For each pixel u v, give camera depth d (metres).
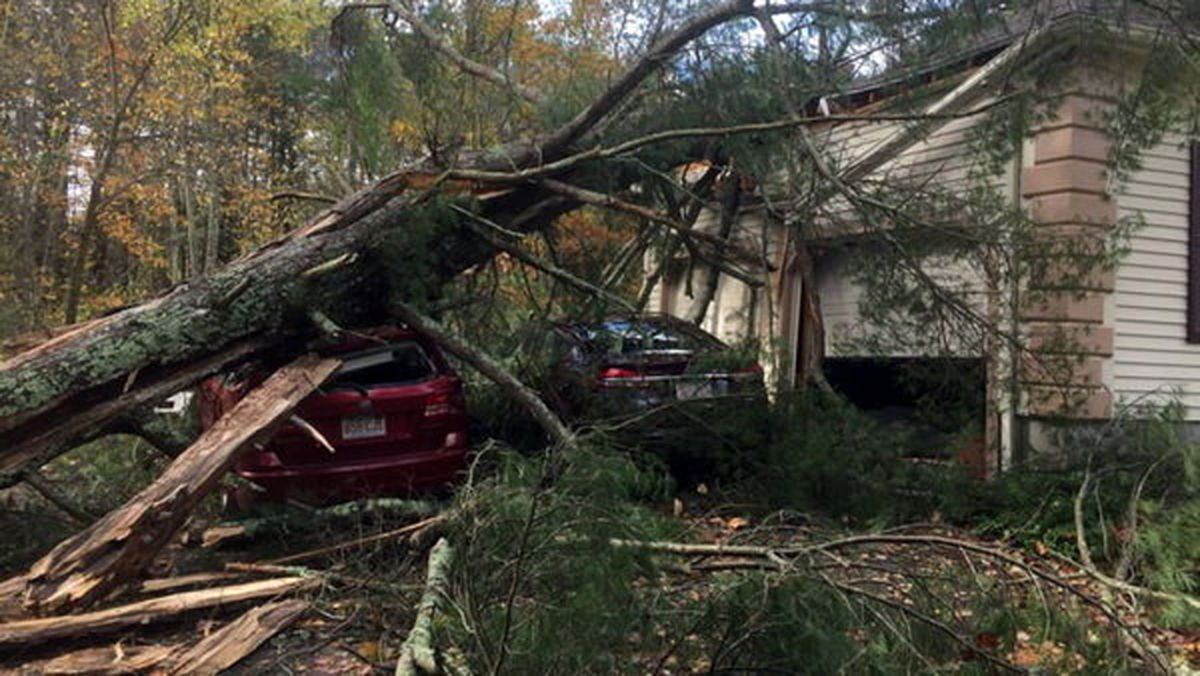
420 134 8.52
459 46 8.45
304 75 8.93
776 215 8.22
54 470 6.87
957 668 3.22
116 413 5.39
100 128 17.27
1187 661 3.61
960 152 7.91
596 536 3.12
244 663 3.91
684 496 7.11
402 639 3.99
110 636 4.14
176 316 5.61
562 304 8.06
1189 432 8.05
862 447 6.64
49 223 19.44
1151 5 6.18
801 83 7.00
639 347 7.78
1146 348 7.92
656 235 8.72
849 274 8.22
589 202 7.45
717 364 7.54
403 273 6.70
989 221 6.96
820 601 3.05
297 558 5.13
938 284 7.71
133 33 17.03
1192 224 8.15
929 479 6.44
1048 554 5.30
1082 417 7.17
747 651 3.08
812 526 5.16
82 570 4.27
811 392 7.26
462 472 5.35
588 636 2.99
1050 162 7.48
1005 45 7.38
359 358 6.53
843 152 8.52
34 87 16.89
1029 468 6.56
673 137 6.84
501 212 7.78
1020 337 7.06
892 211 7.18
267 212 20.41
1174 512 4.60
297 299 6.14
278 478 5.89
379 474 6.03
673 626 3.23
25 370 4.98
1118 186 7.48
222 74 17.83
